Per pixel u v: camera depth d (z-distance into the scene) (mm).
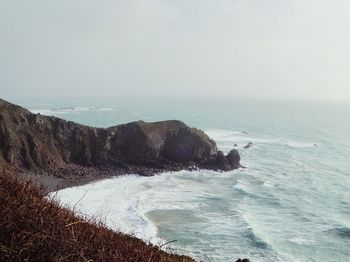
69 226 6426
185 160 82375
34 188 7445
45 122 77438
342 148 129625
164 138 83062
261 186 68500
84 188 60688
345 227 46750
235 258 36125
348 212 54500
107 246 6652
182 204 54156
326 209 55688
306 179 77875
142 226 43375
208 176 74875
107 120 193250
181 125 87500
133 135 81562
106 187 62219
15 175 7438
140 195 58031
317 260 36875
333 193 66312
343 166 94812
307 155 111062
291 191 66188
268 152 112625
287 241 41562
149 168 77312
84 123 174250
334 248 40031
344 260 37062
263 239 40469
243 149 115750
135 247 7527
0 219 5777
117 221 44562
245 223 45906
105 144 79375
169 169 77875
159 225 44594
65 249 5656
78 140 78375
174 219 47094
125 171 74312
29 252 5422
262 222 48125
